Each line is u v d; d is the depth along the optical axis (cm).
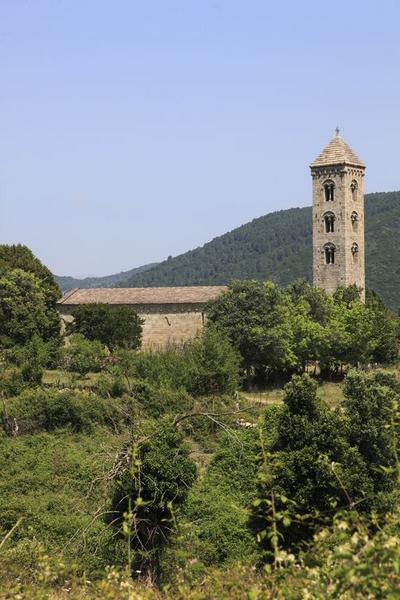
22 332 10525
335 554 1473
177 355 9650
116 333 11406
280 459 3912
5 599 1862
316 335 10644
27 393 7862
